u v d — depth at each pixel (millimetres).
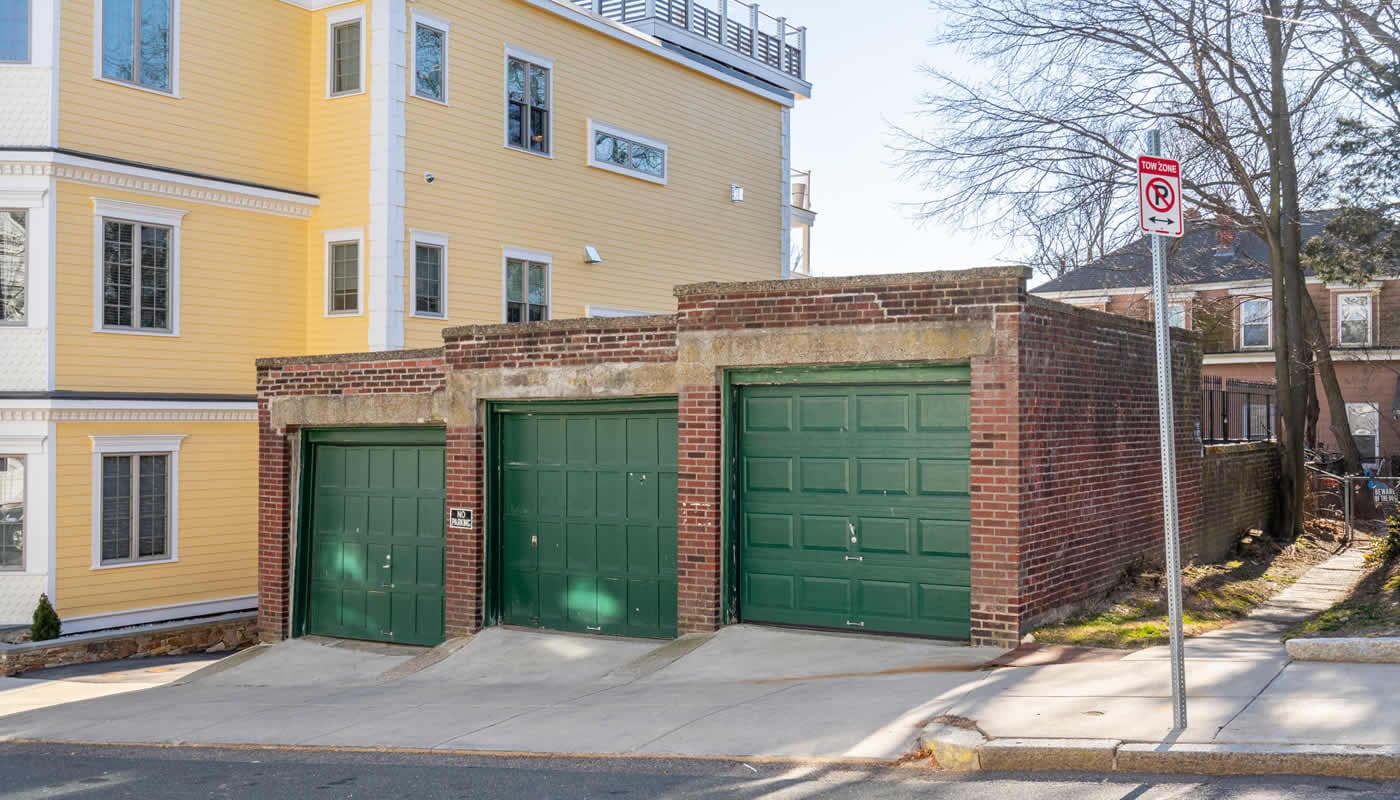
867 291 11781
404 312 21734
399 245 21672
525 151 24281
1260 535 19562
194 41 20578
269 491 16859
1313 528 22344
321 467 16734
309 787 8523
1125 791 6969
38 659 17750
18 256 18594
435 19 22453
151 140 19891
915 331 11508
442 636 15453
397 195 21672
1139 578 13797
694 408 12836
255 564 21219
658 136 27688
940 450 11742
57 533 18469
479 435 14695
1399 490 19969
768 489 12711
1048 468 11727
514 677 12969
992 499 11164
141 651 19297
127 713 13000
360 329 21609
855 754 8141
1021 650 10859
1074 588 12352
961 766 7746
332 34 22328
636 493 13820
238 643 20766
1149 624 11844
